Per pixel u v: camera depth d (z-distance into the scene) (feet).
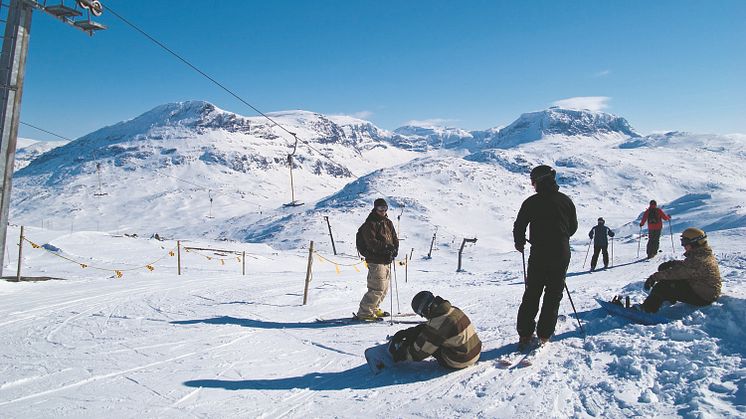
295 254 135.64
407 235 323.78
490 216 410.31
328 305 27.73
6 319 23.75
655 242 51.96
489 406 11.63
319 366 16.21
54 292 33.14
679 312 16.84
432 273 77.87
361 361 16.60
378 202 22.84
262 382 14.69
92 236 120.78
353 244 288.51
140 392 13.87
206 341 19.43
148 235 521.65
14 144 38.91
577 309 21.17
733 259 35.94
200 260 94.48
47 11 37.78
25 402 13.15
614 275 42.57
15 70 37.78
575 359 14.23
